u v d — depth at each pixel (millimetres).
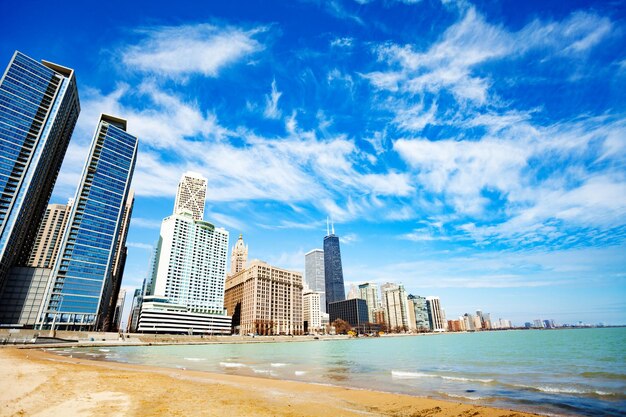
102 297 170000
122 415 15656
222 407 18406
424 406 19484
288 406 19219
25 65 165250
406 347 111938
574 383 29484
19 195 146250
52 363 39531
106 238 170500
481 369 41469
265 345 150375
